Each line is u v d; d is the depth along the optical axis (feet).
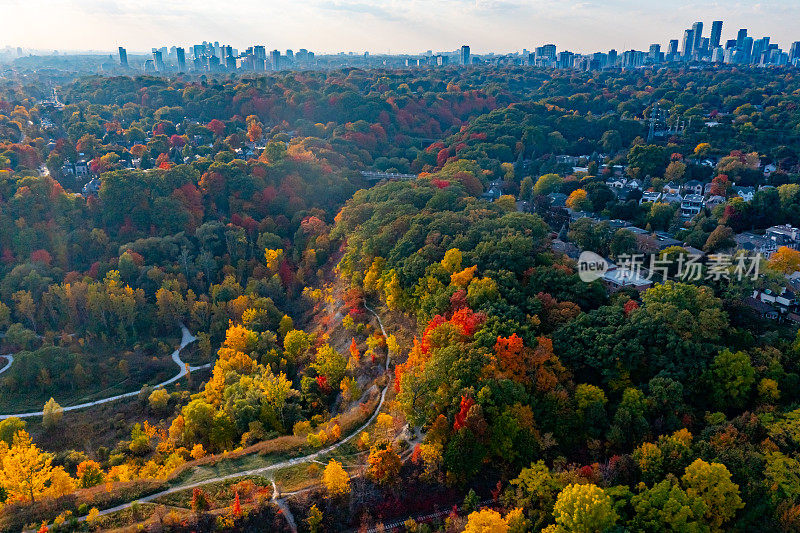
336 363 366.02
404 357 358.43
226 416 324.80
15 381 429.79
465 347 289.33
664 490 223.71
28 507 250.98
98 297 482.69
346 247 535.19
